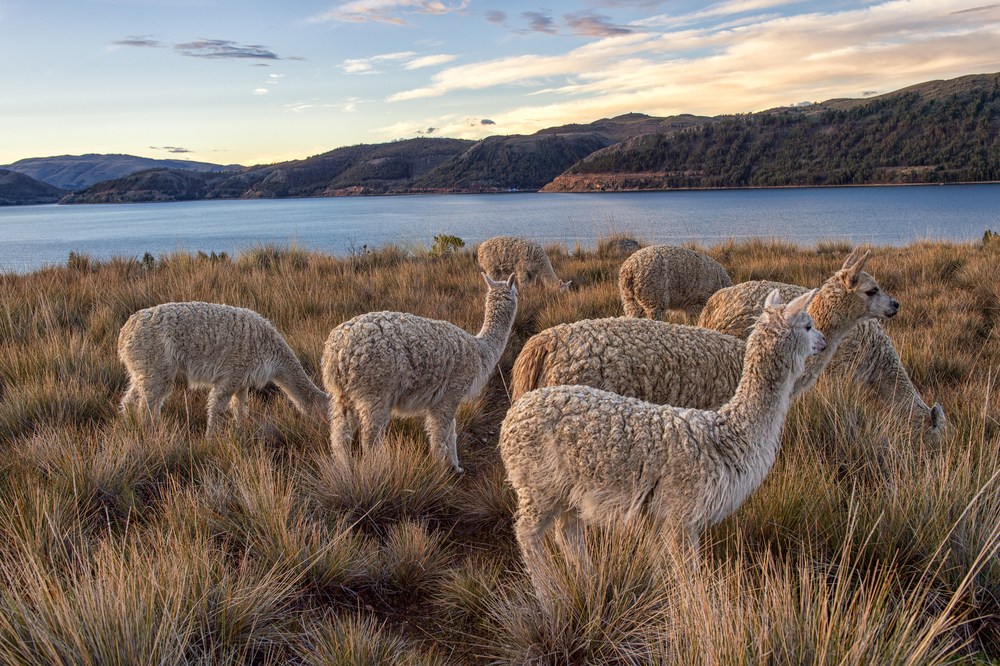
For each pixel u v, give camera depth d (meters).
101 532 3.56
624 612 2.81
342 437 4.74
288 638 2.83
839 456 4.45
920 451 4.12
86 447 4.38
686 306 8.87
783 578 2.91
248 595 2.87
